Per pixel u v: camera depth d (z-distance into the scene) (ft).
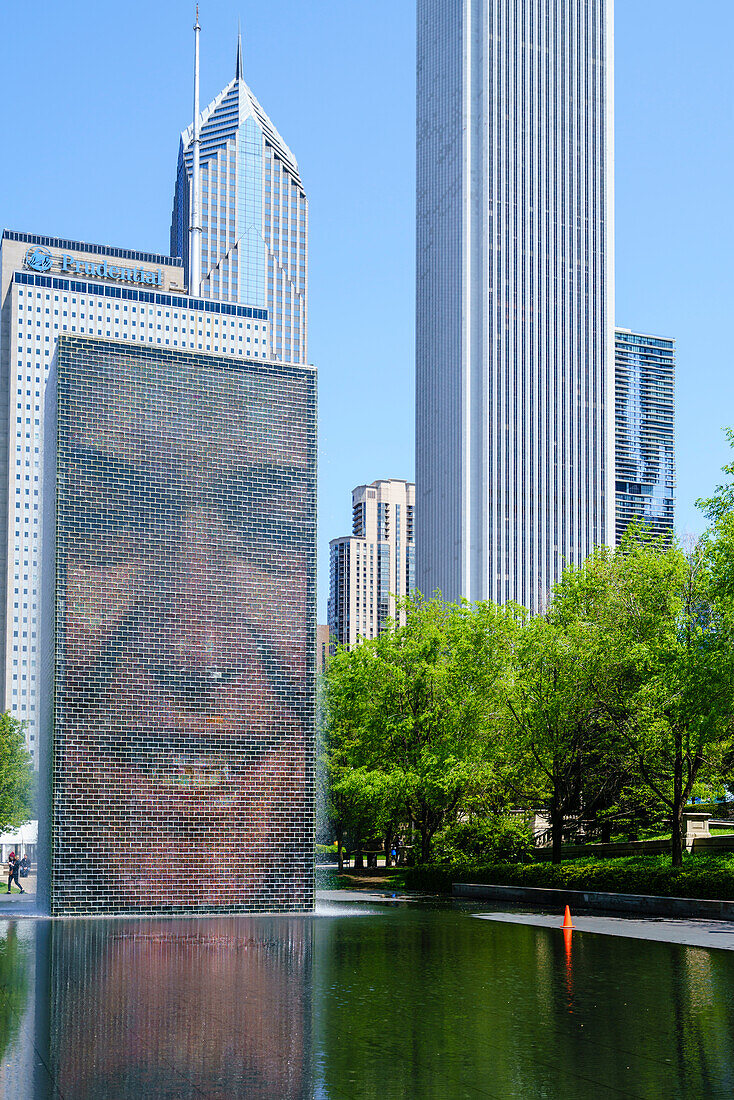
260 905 134.92
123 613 134.72
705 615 154.71
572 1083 45.32
